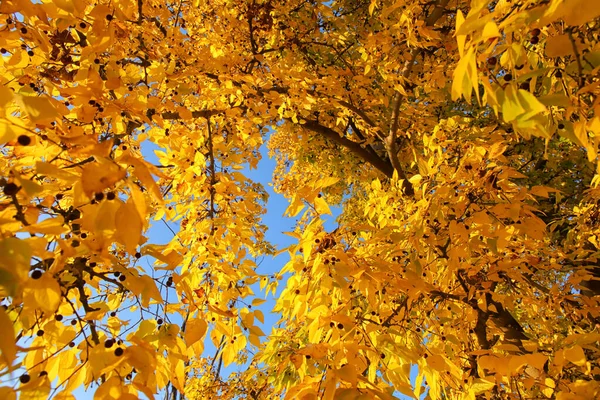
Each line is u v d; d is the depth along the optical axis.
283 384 2.10
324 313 1.67
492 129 3.03
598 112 0.94
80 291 1.27
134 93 1.89
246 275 2.40
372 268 1.78
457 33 0.76
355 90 4.25
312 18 4.97
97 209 0.81
